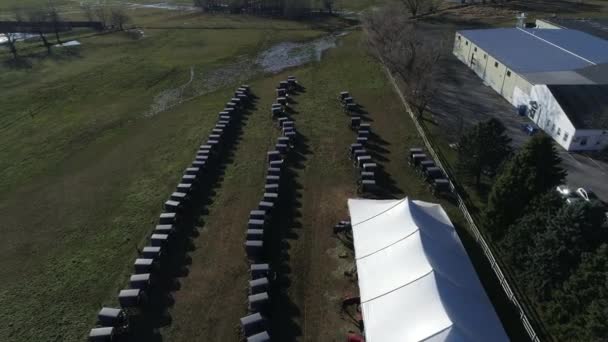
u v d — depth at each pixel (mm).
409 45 55875
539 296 24016
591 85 44562
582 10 95375
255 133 47000
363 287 24609
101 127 50594
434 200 35188
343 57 72125
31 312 26797
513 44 60094
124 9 122562
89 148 45969
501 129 33719
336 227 31547
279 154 40656
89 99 59125
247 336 23891
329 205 35031
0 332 25594
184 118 51812
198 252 30688
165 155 43594
